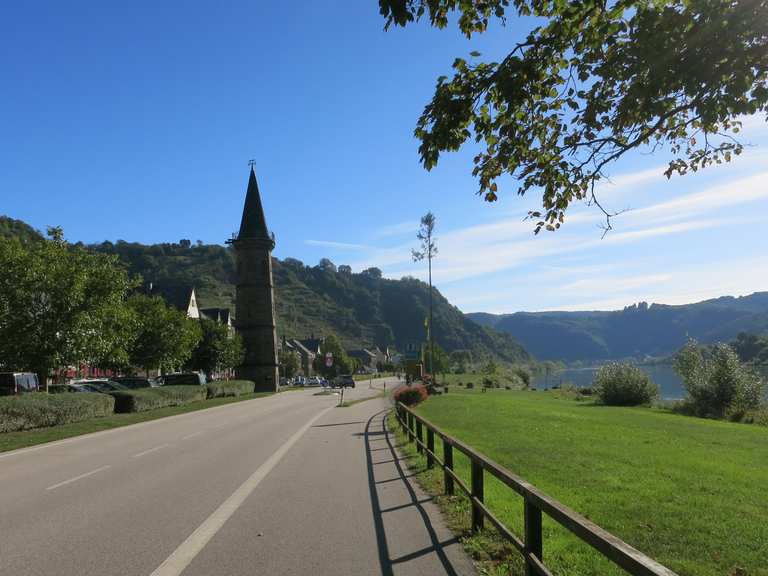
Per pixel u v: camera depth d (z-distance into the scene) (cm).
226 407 3438
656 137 730
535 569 449
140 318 4272
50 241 3059
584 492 979
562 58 704
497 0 652
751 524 782
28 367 2948
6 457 1437
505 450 1466
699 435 1952
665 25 557
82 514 817
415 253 6244
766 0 520
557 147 739
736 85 557
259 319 6488
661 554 662
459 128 711
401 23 627
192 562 602
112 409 2661
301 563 599
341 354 12062
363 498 909
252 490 980
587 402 4200
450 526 736
